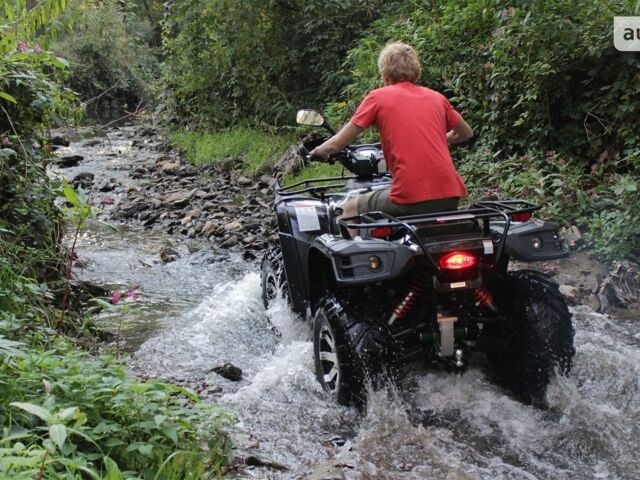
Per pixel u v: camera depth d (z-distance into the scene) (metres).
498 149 8.05
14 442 2.66
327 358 4.07
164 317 5.64
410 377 4.08
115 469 2.40
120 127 19.31
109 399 2.94
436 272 3.63
